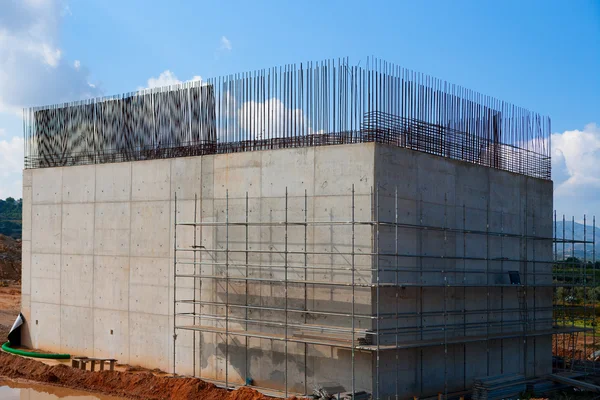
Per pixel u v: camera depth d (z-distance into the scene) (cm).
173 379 1922
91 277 2441
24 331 2675
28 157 2761
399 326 1820
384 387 1750
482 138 2248
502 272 2248
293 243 1891
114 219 2381
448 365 1998
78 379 2102
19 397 1947
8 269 6291
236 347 2011
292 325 1806
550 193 2572
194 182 2152
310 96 1919
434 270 1884
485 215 2202
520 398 2006
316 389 1723
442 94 2070
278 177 1938
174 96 2303
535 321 2411
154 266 2253
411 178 1883
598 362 2702
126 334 2322
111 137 2494
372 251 1734
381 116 1827
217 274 2070
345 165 1805
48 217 2605
